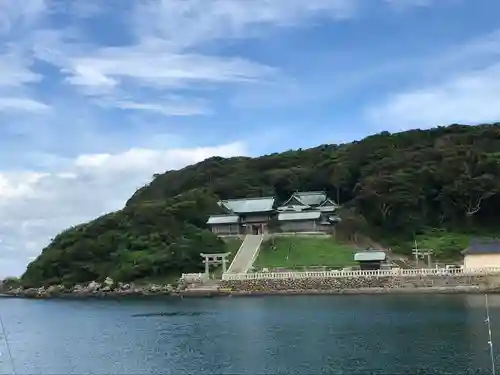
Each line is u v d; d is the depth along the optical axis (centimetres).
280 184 19062
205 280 12388
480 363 5122
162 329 7706
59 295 13825
